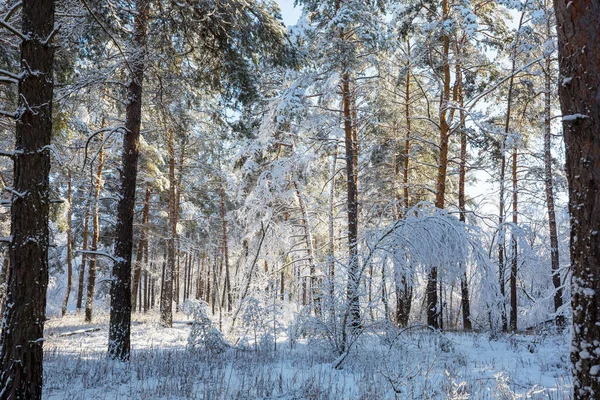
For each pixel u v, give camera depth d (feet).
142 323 65.41
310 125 48.91
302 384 22.71
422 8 50.78
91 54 33.88
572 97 12.41
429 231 28.19
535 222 58.85
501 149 53.26
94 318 67.56
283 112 44.34
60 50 30.73
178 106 46.62
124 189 31.94
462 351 33.58
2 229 45.88
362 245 30.86
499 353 33.40
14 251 17.19
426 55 49.98
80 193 77.97
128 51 29.50
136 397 20.54
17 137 17.92
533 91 54.85
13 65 32.24
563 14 12.65
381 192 74.13
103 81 32.09
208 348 33.78
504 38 48.78
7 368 16.40
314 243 63.77
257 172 54.29
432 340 36.83
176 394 20.93
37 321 17.22
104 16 28.73
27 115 17.84
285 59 34.14
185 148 66.23
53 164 47.70
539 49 51.31
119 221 31.60
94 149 59.11
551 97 55.67
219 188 77.36
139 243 83.05
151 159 63.16
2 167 43.88
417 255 28.40
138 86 32.96
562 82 12.72
